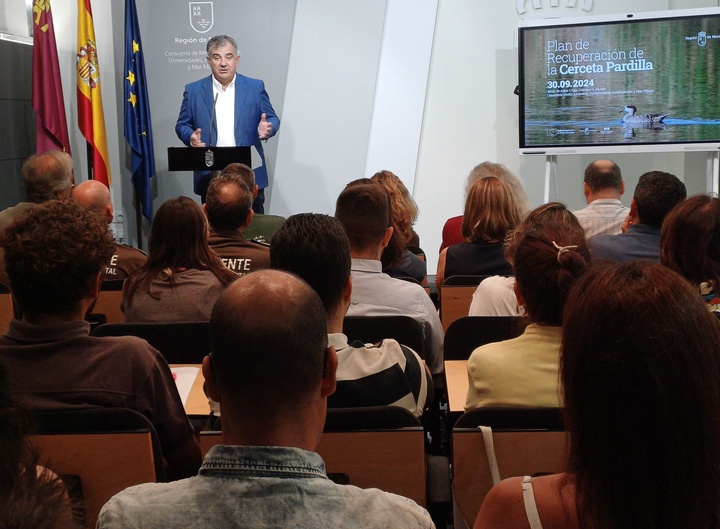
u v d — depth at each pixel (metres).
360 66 6.88
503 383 1.80
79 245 1.77
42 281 1.75
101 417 1.71
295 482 0.95
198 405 2.26
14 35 6.45
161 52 6.75
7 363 1.77
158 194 6.96
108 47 6.83
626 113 6.23
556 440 1.72
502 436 1.73
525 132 6.38
